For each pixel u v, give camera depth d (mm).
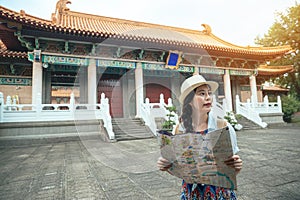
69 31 11867
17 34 11656
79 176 4426
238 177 4105
